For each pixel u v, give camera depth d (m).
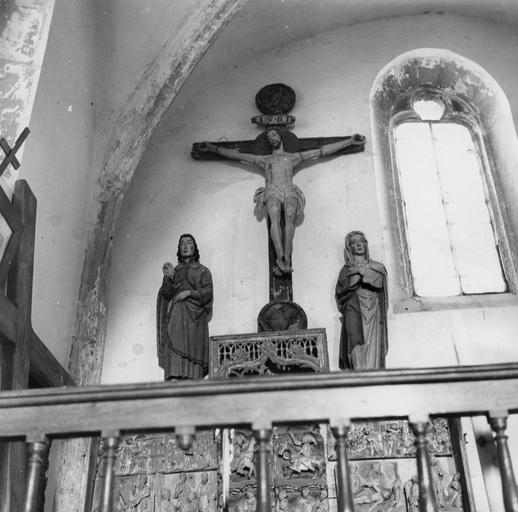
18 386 6.46
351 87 11.17
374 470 7.77
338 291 9.07
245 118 11.02
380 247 9.79
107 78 10.23
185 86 10.85
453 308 9.45
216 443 7.95
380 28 11.74
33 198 7.26
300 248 9.85
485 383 4.29
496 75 11.30
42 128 8.07
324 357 8.32
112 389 4.33
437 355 8.99
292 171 10.21
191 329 8.89
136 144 10.09
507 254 10.16
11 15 7.98
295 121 10.86
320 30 11.70
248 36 11.18
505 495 4.01
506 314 9.28
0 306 6.34
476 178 10.88
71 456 8.11
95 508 7.92
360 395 4.29
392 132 11.26
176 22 10.30
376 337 8.72
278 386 4.30
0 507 5.76
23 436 4.28
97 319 9.20
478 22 11.83
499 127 11.10
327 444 7.87
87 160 9.72
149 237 10.10
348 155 10.53
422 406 4.24
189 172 10.57
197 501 7.72
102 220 9.66
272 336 8.49
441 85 11.62
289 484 7.67
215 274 9.74
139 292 9.70
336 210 10.11
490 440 8.16
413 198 10.66
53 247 8.45
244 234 10.04
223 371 8.34
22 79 7.79
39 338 7.66
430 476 4.09
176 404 4.30
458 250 10.26
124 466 8.00
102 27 10.10
